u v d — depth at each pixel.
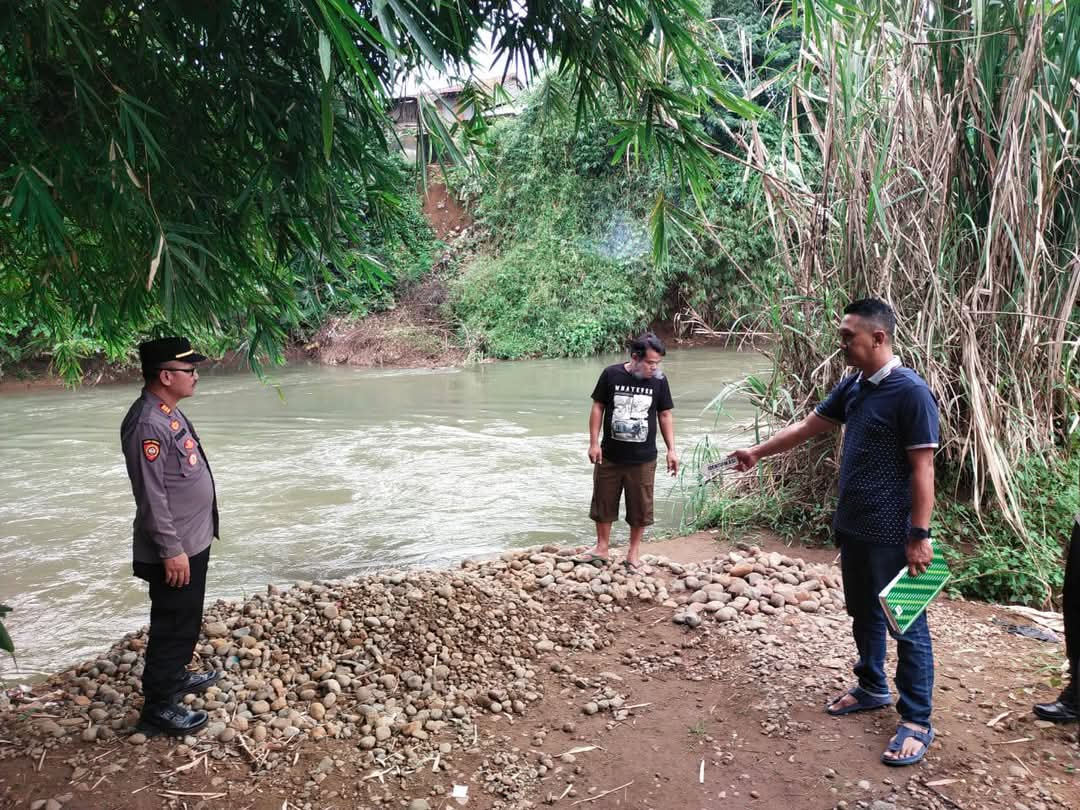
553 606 4.70
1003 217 5.18
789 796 2.90
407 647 4.08
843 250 5.66
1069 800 2.80
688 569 5.25
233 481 8.12
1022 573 4.85
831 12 4.11
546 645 4.18
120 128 2.95
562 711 3.58
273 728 3.41
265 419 11.59
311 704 3.58
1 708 3.63
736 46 12.12
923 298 5.51
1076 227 5.52
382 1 2.28
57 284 3.97
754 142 6.00
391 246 4.96
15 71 2.94
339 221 3.87
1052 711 3.29
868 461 3.16
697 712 3.52
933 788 2.88
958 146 5.55
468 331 19.75
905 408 3.04
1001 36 5.27
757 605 4.54
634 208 20.28
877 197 5.22
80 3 2.84
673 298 20.88
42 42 2.77
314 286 4.52
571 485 7.92
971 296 5.48
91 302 4.05
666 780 3.04
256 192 3.43
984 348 5.49
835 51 5.41
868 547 3.18
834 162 5.76
